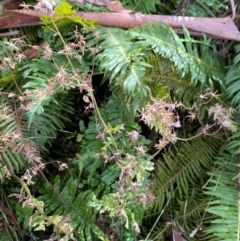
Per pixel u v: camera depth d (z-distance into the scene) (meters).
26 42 1.03
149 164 0.93
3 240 0.98
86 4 1.04
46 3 0.85
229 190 0.94
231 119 0.96
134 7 1.11
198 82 1.01
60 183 1.02
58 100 0.99
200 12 1.12
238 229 0.89
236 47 1.00
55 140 1.07
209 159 1.03
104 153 0.88
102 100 1.09
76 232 0.97
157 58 0.96
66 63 0.96
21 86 0.99
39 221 0.88
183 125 1.05
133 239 0.95
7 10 0.99
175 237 0.98
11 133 0.92
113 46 0.93
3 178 0.96
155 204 0.98
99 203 0.89
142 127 1.07
